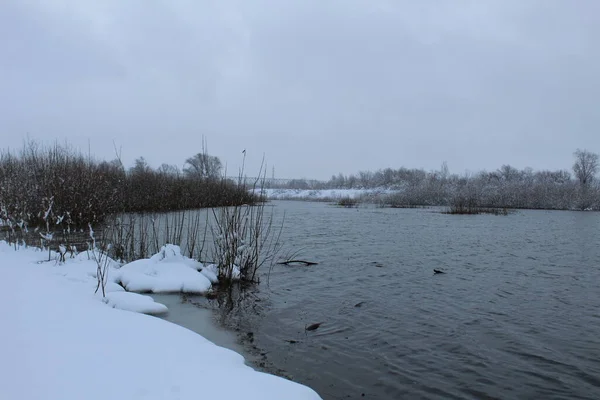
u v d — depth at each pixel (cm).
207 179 2433
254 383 404
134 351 454
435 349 665
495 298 965
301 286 1039
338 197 7244
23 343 434
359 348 661
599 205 4725
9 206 1277
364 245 1744
